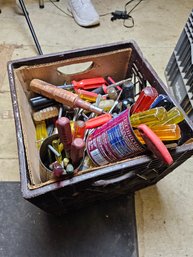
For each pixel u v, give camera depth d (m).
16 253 0.88
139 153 0.67
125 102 0.88
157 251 0.90
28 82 0.89
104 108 0.88
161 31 1.50
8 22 1.48
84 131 0.75
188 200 0.99
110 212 0.95
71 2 1.53
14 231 0.91
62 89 0.86
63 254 0.88
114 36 1.47
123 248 0.90
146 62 0.84
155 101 0.75
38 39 1.42
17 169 1.02
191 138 0.69
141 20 1.55
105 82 0.97
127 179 0.76
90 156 0.72
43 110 0.89
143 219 0.95
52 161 0.73
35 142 0.85
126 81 0.92
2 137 1.09
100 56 0.88
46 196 0.64
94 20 1.46
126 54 0.90
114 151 0.67
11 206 0.95
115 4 1.62
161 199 0.98
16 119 0.70
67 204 0.81
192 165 1.06
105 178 0.68
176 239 0.92
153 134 0.61
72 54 0.85
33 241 0.89
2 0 1.57
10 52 1.35
